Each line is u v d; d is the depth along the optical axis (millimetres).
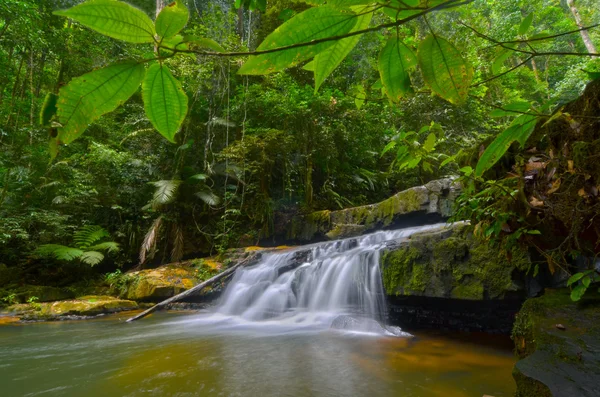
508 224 2188
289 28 438
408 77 568
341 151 10461
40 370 2861
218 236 8828
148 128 10398
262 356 3139
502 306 3496
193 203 9648
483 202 2295
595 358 1518
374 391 2240
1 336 4344
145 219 9797
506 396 2113
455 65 513
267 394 2225
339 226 8117
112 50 11625
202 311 6430
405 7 438
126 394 2291
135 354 3320
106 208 9617
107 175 9516
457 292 3455
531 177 1853
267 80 10203
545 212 1908
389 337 3783
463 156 2480
